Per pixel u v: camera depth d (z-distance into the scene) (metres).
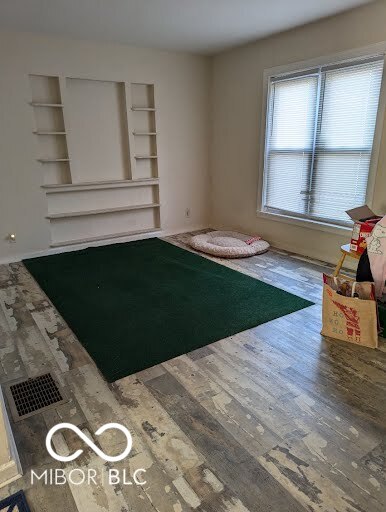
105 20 3.54
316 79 3.85
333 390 2.03
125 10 3.29
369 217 2.82
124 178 5.00
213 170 5.61
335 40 3.57
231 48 4.70
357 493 1.44
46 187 4.33
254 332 2.65
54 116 4.29
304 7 3.28
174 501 1.42
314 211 4.20
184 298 3.22
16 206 4.22
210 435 1.73
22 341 2.57
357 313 2.38
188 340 2.54
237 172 5.14
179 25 3.74
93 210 4.80
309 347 2.45
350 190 3.77
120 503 1.42
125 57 4.50
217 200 5.66
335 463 1.58
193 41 4.34
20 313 2.99
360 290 2.40
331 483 1.48
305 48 3.86
